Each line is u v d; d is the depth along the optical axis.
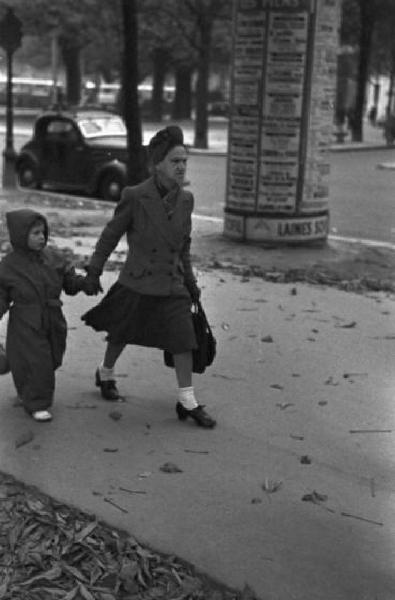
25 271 4.95
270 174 11.59
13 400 5.45
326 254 11.62
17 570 3.58
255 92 11.38
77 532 3.86
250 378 6.08
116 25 40.53
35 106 75.25
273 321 7.71
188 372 5.13
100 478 4.40
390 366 6.46
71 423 5.11
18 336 5.04
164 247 4.91
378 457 4.79
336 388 5.93
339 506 4.18
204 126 35.06
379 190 22.22
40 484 4.31
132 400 5.54
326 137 11.74
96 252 5.01
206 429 5.11
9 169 19.78
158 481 4.38
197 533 3.88
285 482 4.43
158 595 3.45
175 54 46.75
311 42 11.16
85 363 6.24
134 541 3.79
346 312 8.16
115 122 20.16
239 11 11.32
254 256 11.23
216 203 18.78
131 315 5.04
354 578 3.57
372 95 84.75
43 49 81.31
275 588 3.49
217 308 8.12
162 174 4.89
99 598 3.41
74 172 19.62
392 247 12.67
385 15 42.84
